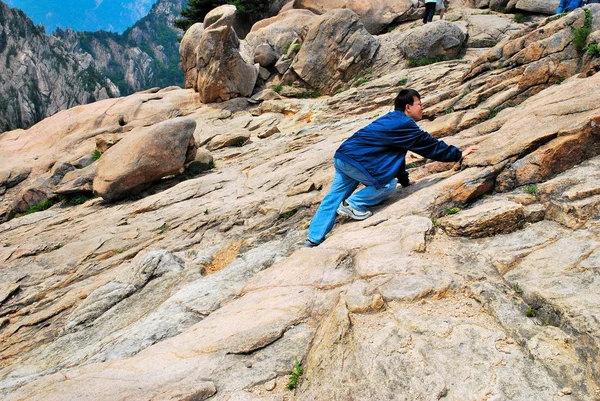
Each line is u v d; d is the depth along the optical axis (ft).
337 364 9.32
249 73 50.60
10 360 16.66
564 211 12.80
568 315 9.21
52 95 425.28
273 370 9.83
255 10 81.82
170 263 19.22
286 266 13.93
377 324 10.34
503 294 10.64
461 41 47.32
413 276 11.75
